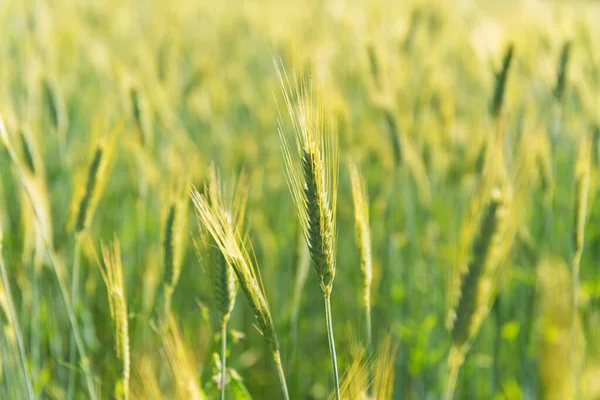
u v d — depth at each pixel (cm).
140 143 122
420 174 133
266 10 279
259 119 196
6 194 151
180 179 94
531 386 114
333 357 80
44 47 160
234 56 241
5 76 162
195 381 90
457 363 90
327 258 79
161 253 92
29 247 107
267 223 160
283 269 146
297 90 79
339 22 213
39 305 118
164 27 244
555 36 139
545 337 111
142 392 97
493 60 125
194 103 184
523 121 115
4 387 102
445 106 140
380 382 90
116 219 169
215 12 285
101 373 117
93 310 145
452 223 144
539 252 118
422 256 144
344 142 135
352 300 146
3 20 198
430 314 126
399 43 150
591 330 117
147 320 107
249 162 166
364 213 90
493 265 89
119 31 245
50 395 113
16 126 107
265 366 146
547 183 115
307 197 79
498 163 94
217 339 91
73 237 128
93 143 101
